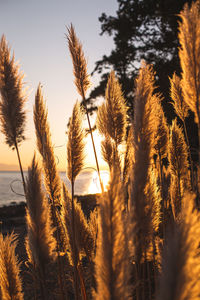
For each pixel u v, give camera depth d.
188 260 0.61
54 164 2.55
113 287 0.82
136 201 1.25
